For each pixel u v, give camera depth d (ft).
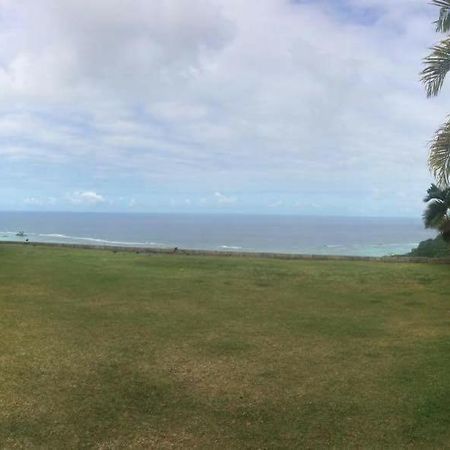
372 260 50.24
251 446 13.04
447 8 25.52
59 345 20.48
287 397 15.98
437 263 48.98
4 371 17.42
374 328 24.35
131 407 15.10
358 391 16.48
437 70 26.05
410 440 13.41
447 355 20.17
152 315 25.79
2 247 52.90
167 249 53.52
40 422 13.94
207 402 15.56
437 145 26.23
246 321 25.17
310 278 37.88
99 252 51.03
